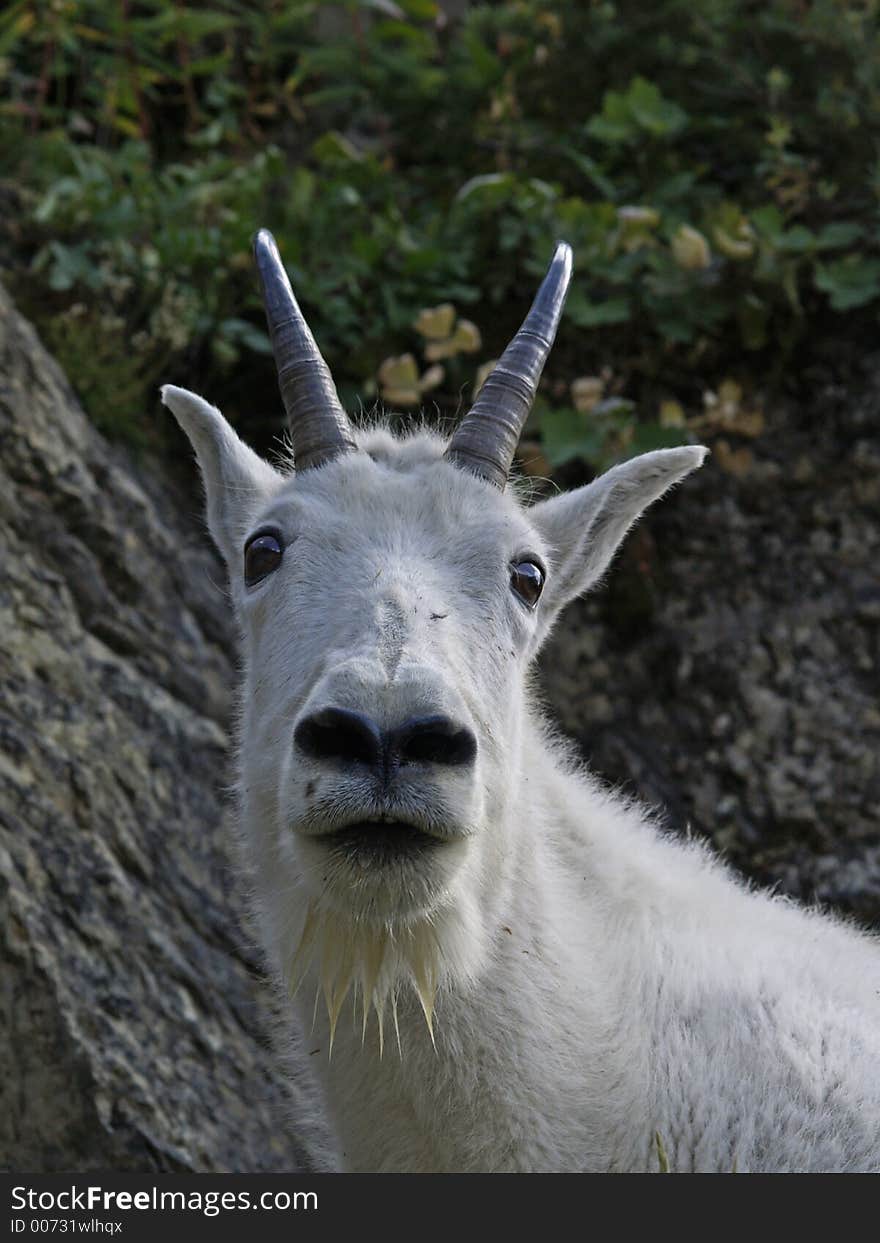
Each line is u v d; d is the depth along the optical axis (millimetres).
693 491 14086
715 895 8445
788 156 14953
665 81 15992
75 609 11422
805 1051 7328
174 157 17750
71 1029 8953
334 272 14516
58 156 15414
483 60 16406
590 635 13805
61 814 9875
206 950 10234
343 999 6664
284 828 6539
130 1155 8852
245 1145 9391
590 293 14406
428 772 5777
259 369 14641
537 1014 6852
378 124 16906
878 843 12797
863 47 15523
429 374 13562
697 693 13516
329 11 18469
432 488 7023
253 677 7117
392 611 6312
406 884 5895
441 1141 6793
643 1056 7156
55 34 16609
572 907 7484
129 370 13703
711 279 14156
